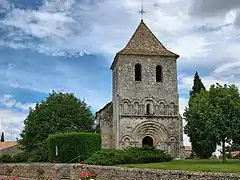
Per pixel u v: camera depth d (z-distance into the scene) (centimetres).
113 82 5469
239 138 3759
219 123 3750
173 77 5094
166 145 4859
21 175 3594
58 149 4125
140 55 5056
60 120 5741
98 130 5538
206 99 3972
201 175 2058
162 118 4919
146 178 2392
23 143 5775
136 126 4841
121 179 2594
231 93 3841
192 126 4084
